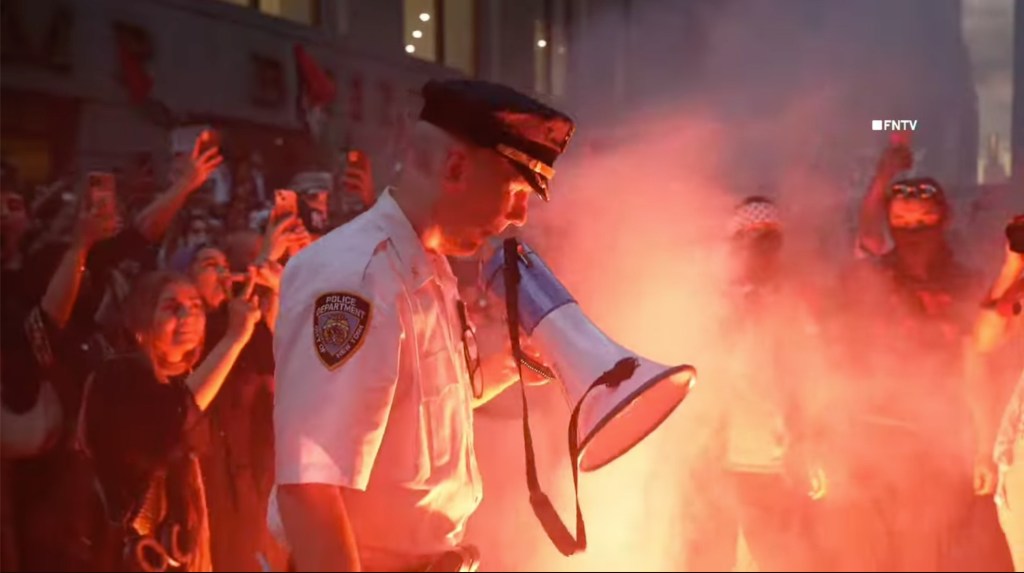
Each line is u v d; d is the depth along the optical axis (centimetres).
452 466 146
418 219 145
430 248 148
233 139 540
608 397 141
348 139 606
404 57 660
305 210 359
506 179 143
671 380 148
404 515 142
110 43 484
